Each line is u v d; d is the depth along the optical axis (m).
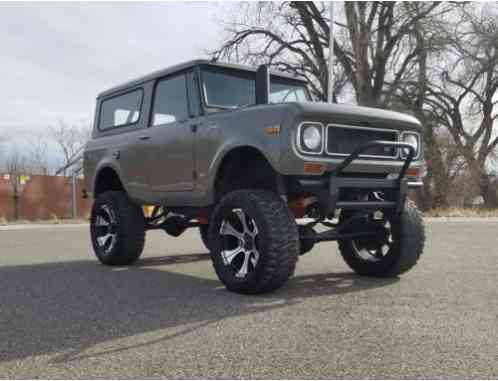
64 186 22.05
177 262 6.85
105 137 6.86
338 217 5.54
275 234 4.29
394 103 26.27
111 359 2.87
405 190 4.87
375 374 2.59
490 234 10.84
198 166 5.15
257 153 4.78
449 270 5.74
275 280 4.34
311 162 4.32
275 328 3.42
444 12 24.48
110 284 5.16
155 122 5.94
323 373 2.61
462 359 2.79
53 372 2.69
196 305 4.14
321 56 26.02
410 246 5.14
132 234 6.34
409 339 3.14
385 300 4.23
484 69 25.95
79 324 3.60
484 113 29.06
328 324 3.50
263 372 2.63
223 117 4.85
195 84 5.33
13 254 7.92
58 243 9.88
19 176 20.97
